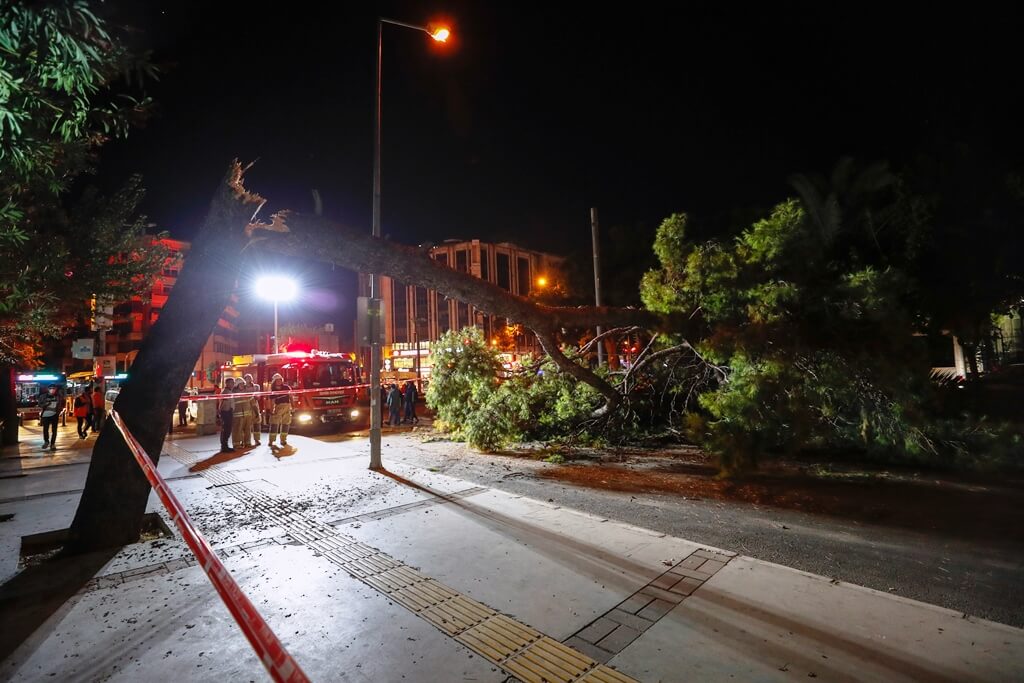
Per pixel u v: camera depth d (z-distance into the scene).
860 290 7.97
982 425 8.06
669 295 9.45
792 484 7.91
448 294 6.83
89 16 2.93
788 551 5.22
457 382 12.20
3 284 5.29
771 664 3.18
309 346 22.20
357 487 7.86
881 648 3.34
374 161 9.96
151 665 3.24
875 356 7.75
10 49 2.81
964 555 5.07
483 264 72.06
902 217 10.16
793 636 3.50
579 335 21.27
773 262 8.66
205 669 3.20
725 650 3.34
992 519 6.13
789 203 8.80
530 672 3.14
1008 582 4.45
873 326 7.80
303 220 5.69
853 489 7.57
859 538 5.57
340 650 3.40
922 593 4.28
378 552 5.14
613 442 11.39
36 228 6.82
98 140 5.39
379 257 6.09
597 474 8.82
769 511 6.59
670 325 8.70
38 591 4.29
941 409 8.20
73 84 3.20
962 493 7.25
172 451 11.79
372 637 3.56
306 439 13.73
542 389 11.51
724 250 9.06
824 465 9.15
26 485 8.63
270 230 5.54
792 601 4.01
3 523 6.23
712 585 4.30
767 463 9.37
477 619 3.79
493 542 5.36
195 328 5.44
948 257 10.27
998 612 3.93
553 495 7.43
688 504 6.93
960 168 10.25
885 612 3.82
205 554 1.98
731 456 7.77
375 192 9.94
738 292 8.46
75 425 21.45
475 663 3.24
